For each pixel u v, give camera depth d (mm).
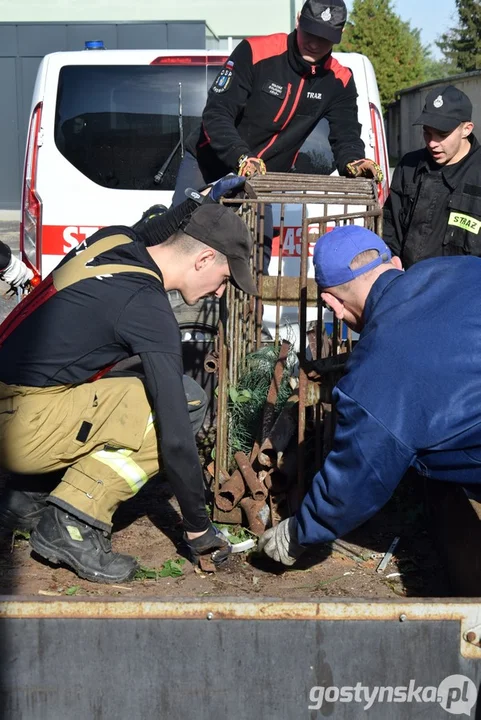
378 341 2350
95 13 18125
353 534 3596
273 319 4863
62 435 3068
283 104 4547
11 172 18281
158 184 5105
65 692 1933
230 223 2961
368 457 2344
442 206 4070
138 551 3393
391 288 2459
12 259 4023
